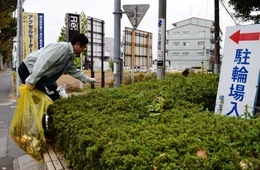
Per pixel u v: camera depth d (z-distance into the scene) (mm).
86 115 3131
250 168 1702
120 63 7383
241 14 11781
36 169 4535
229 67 3494
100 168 2164
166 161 1836
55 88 4477
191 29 55906
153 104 3361
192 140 2150
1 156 5441
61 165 3086
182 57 56562
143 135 2312
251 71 3252
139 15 7227
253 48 3273
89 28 12555
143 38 13477
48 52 3705
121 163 1882
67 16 12000
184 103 3525
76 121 2939
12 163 5094
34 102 3699
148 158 1873
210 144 2074
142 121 2859
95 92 4438
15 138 3697
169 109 3355
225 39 3592
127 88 4754
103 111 3303
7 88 18750
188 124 2617
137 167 1771
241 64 3361
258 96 3609
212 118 2807
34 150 3555
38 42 13875
